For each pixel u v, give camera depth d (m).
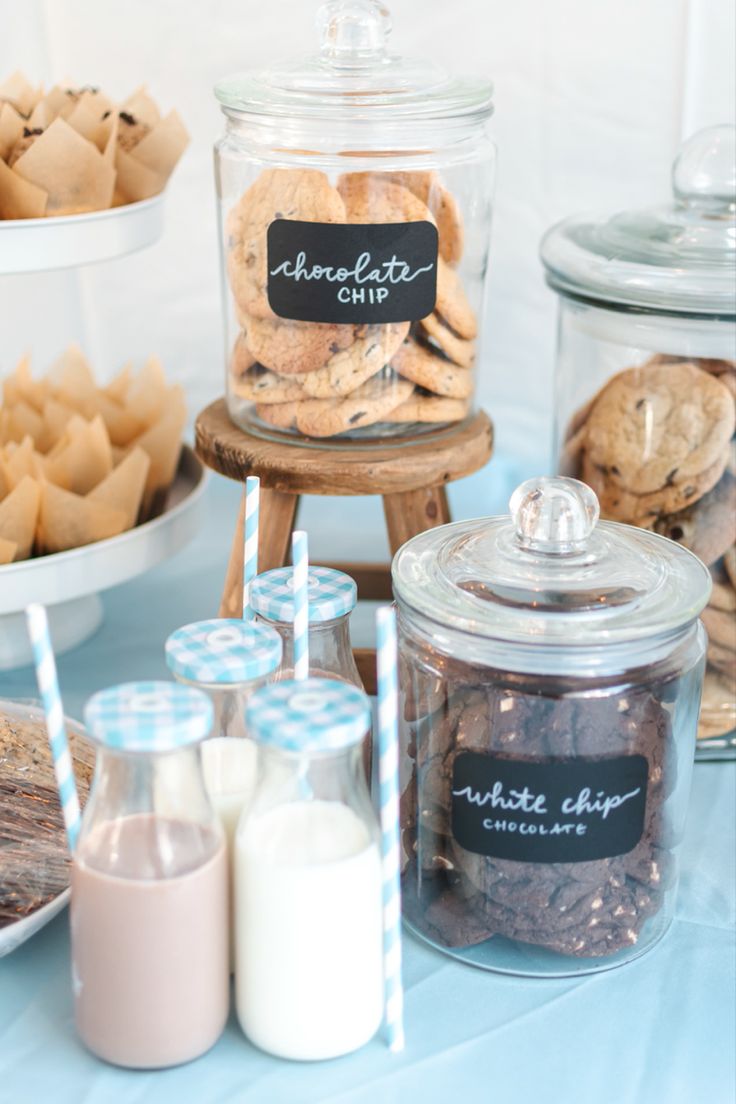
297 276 0.85
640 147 1.22
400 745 0.75
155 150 1.01
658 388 0.90
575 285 0.92
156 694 0.62
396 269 0.84
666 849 0.73
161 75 1.27
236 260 0.89
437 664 0.69
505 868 0.69
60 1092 0.64
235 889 0.64
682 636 0.70
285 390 0.88
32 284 1.36
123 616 1.16
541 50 1.20
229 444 0.91
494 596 0.68
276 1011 0.64
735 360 0.89
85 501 1.02
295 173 0.84
